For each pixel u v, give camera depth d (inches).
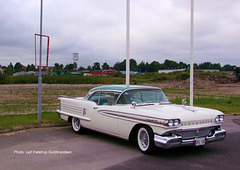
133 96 271.4
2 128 309.7
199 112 239.0
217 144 279.9
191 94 487.2
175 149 255.9
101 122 276.4
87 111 295.9
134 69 5851.4
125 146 261.4
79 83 1807.3
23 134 303.9
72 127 336.5
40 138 288.0
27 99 711.7
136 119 236.7
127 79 449.7
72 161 212.5
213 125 239.1
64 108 342.6
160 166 203.3
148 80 2630.4
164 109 241.3
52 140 281.0
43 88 1205.1
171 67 5497.1
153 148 225.9
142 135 238.5
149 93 283.1
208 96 986.7
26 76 1712.6
